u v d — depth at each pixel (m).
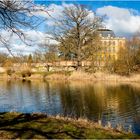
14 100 31.84
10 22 10.90
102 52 84.81
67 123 13.12
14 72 73.19
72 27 65.00
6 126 12.42
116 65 65.62
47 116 15.41
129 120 20.64
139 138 11.00
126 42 71.56
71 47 66.25
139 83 49.66
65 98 32.94
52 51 76.69
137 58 66.88
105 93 36.41
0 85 51.88
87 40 66.44
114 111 24.25
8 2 10.71
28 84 53.12
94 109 25.50
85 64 72.88
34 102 30.22
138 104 27.44
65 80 60.62
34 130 11.60
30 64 73.69
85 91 39.16
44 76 69.25
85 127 12.48
